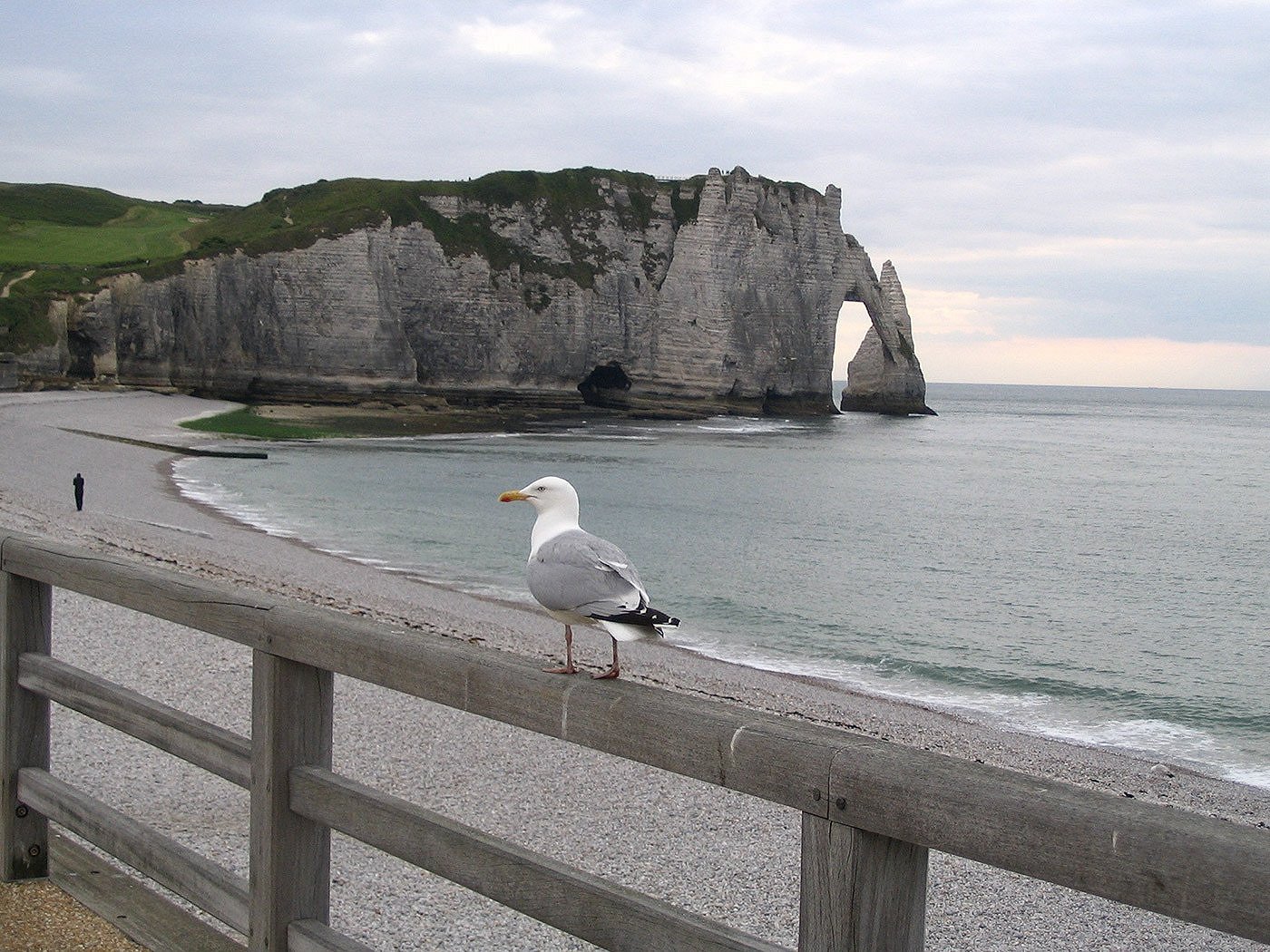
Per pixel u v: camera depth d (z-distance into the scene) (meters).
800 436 104.31
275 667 4.11
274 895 4.13
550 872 3.31
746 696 17.89
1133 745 17.77
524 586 29.16
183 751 4.62
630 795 9.73
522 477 60.62
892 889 2.58
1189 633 28.39
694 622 26.73
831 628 26.72
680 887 7.95
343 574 27.91
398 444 78.62
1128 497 67.44
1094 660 24.48
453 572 30.98
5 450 48.50
